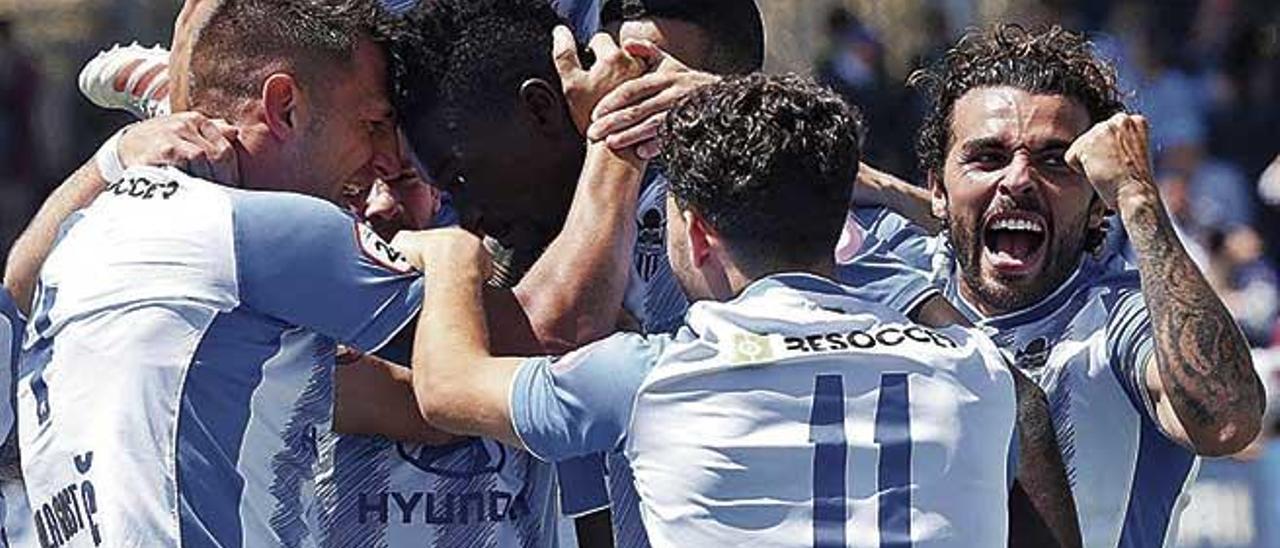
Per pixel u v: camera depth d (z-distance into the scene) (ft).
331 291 13.39
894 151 46.88
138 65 16.75
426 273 13.69
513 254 14.98
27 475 13.79
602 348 13.10
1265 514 30.99
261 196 13.50
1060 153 15.17
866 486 12.65
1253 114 54.65
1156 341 14.25
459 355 13.28
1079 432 15.02
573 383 12.98
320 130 13.96
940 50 50.21
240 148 13.88
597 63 14.39
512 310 13.89
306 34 13.88
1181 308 14.19
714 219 13.06
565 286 13.93
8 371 14.93
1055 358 15.16
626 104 14.11
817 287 13.01
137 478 13.11
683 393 12.82
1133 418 15.02
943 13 51.39
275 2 13.91
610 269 14.02
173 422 13.16
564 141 14.66
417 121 14.58
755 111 13.01
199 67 13.99
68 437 13.39
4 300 14.88
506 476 14.48
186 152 13.76
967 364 12.98
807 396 12.72
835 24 49.88
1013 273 15.33
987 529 12.86
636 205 14.62
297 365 13.46
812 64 48.52
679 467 12.77
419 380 13.37
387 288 13.50
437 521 14.34
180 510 13.10
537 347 13.84
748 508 12.66
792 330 12.86
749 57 16.46
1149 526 15.20
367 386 14.05
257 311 13.35
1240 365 14.17
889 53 51.39
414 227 14.89
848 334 12.89
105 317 13.33
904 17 52.65
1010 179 15.16
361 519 14.21
